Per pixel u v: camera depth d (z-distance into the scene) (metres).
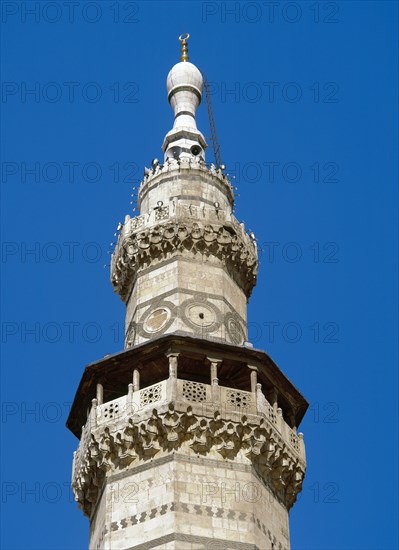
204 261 70.94
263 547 60.00
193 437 61.59
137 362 64.69
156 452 61.72
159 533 58.81
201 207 72.25
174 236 70.88
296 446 65.44
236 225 72.81
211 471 61.09
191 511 59.47
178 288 69.12
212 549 58.47
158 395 62.53
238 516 60.03
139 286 71.00
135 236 72.19
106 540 59.72
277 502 63.47
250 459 62.22
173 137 78.88
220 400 62.56
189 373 66.31
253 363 64.88
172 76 81.75
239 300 71.69
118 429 62.28
